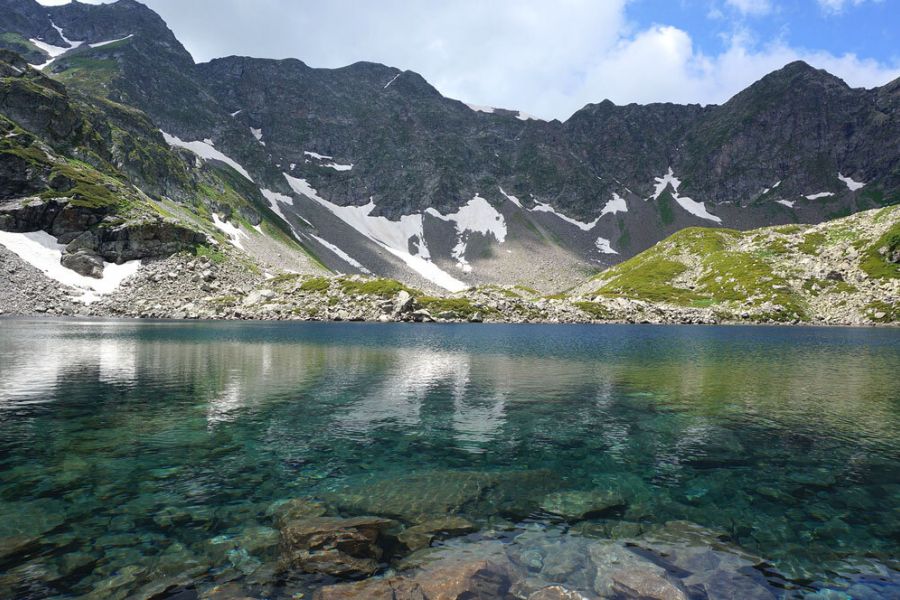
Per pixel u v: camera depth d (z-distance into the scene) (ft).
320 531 37.37
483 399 92.68
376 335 262.88
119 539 36.32
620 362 153.99
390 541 36.78
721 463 56.44
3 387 97.50
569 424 74.13
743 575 32.89
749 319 488.02
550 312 516.32
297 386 103.91
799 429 71.77
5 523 38.65
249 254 641.40
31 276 405.59
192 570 32.09
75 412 77.61
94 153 596.29
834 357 173.37
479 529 39.24
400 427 71.46
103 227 473.26
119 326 277.03
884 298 478.59
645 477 51.85
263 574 31.65
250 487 47.47
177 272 479.82
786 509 43.88
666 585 31.09
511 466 54.90
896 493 47.83
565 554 35.19
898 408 86.38
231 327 298.56
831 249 590.96
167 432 66.95
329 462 55.52
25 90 556.51
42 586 29.86
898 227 557.33
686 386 108.88
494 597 29.63
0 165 464.65
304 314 442.09
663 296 590.14
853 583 32.07
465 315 490.90
